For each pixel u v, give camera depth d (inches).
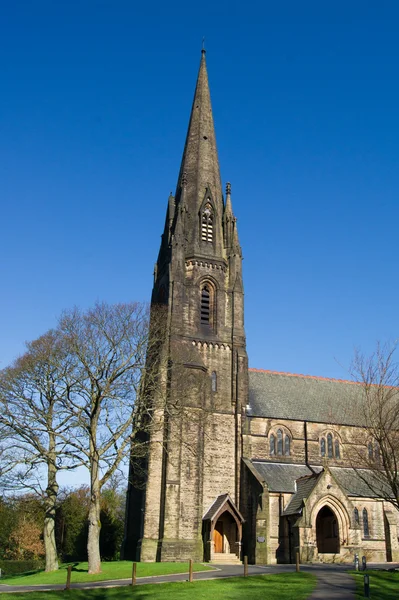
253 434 2960.1
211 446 2741.1
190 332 2918.3
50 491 2190.0
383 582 1605.6
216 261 3122.5
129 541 2827.3
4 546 3944.4
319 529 2694.4
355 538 2506.2
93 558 1953.7
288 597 1371.8
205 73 3710.6
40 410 2129.7
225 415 2819.9
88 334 2178.9
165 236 3307.1
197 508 2554.1
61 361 2158.0
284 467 2908.5
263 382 3228.3
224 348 2962.6
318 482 2549.2
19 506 2556.6
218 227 3235.7
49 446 2165.4
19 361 2187.5
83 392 2135.8
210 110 3587.6
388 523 2714.1
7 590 1609.3
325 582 1601.9
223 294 3080.7
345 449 2942.9
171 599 1357.0
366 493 2792.8
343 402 3257.9
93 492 1996.8
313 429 3083.2
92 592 1503.4
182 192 3230.8
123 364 2161.7
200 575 1834.4
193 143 3449.8
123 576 1847.9
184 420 2650.1
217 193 3344.0
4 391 2106.3
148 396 2314.2
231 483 2709.2
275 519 2632.9
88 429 2038.6
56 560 2178.9
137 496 2896.2
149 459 2573.8
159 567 2084.2
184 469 2586.1
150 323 2650.1
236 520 2566.4
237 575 1797.5
